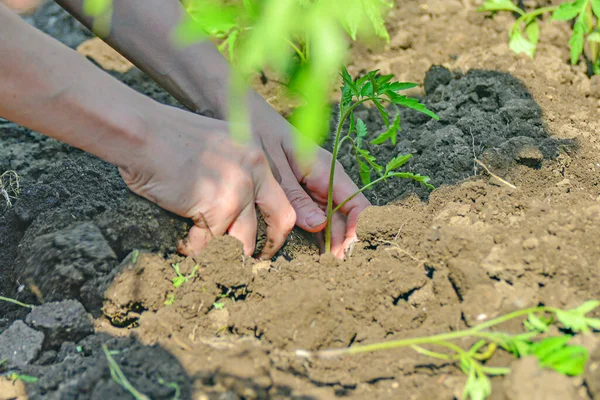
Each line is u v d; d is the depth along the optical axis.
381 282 1.01
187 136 1.05
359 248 1.07
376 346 0.95
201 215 1.05
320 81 0.73
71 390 0.95
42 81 0.99
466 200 1.10
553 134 1.18
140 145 1.03
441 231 1.02
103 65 1.37
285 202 1.08
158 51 1.11
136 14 1.10
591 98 1.24
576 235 1.00
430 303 1.00
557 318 0.96
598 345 0.92
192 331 1.00
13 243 1.13
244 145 1.06
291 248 1.13
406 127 1.25
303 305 0.98
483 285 0.98
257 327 0.99
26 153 1.25
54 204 1.13
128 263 1.04
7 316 1.06
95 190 1.14
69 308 1.03
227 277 1.03
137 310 1.03
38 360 1.01
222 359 0.95
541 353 0.92
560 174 1.13
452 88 1.27
